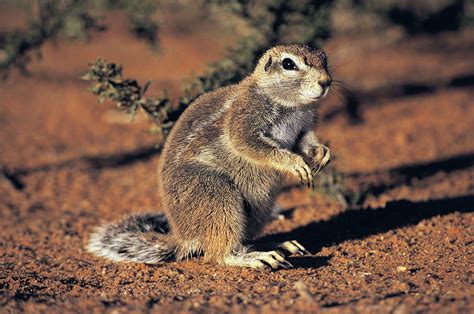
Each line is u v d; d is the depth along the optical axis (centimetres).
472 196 1309
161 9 1658
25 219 1396
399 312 673
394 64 2961
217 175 984
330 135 2003
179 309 744
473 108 2183
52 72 2997
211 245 973
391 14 2381
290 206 1384
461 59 3019
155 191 1589
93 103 2472
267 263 945
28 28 1495
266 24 1323
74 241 1212
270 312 717
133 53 3347
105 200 1537
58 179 1708
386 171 1631
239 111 989
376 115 2197
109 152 1958
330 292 793
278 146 979
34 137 2109
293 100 999
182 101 1127
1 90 2684
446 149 1791
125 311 743
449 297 732
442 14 2550
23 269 1024
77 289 883
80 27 1466
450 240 1005
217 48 3403
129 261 1041
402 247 999
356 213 1223
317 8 1339
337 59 2953
